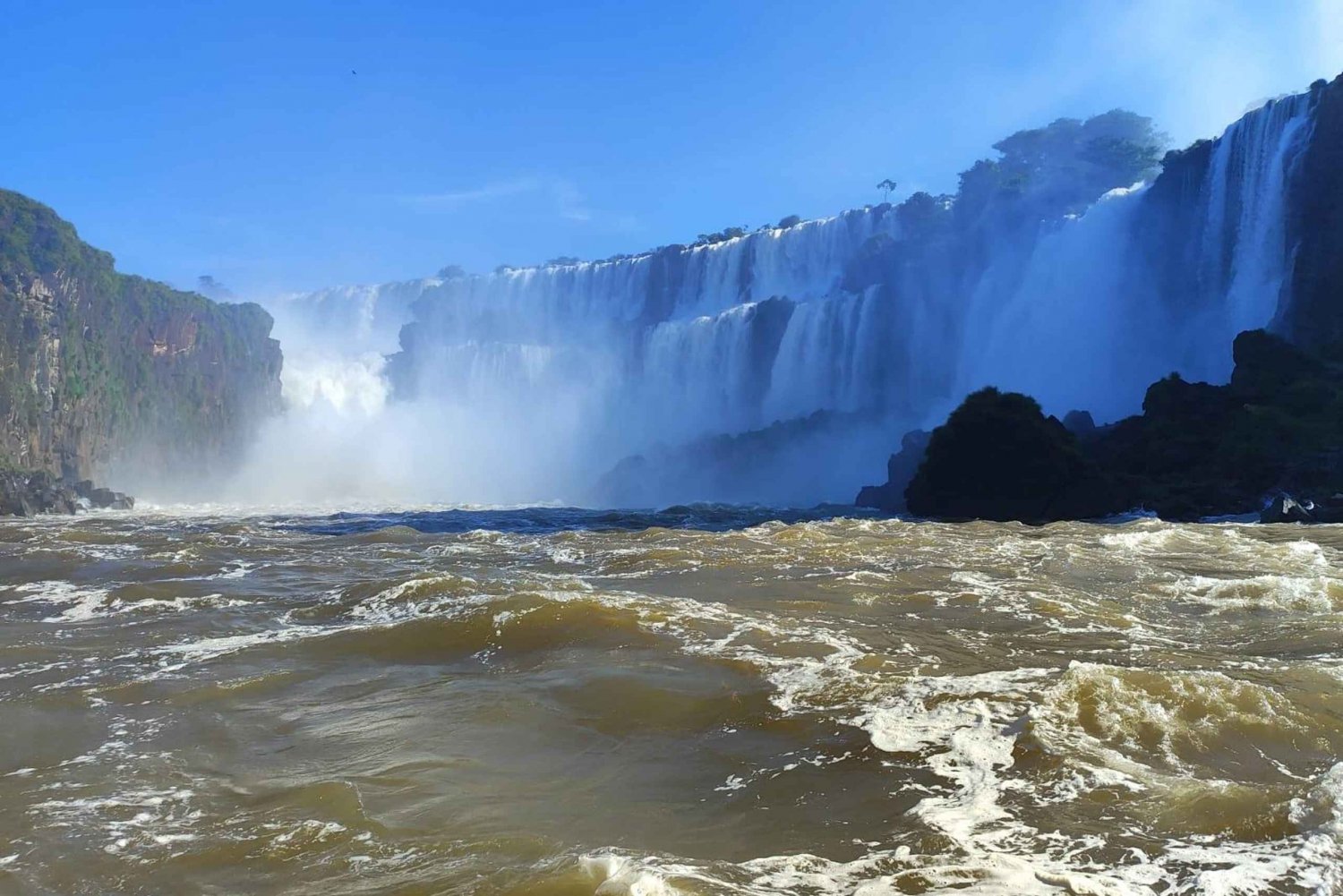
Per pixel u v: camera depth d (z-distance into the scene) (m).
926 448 42.25
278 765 7.49
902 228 77.62
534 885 5.25
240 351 71.62
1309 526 27.50
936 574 16.88
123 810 6.59
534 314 91.88
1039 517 37.81
